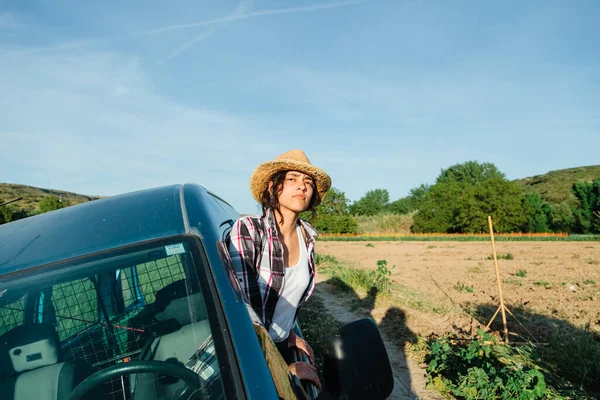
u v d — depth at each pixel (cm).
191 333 147
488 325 662
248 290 210
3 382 150
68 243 179
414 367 559
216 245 176
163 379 143
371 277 1102
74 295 160
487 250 1909
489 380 464
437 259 1622
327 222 3647
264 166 219
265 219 223
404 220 4066
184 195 223
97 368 153
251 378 130
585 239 2497
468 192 3534
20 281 162
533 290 971
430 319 758
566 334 587
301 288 238
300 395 150
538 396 427
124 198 226
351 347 164
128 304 162
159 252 169
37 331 158
